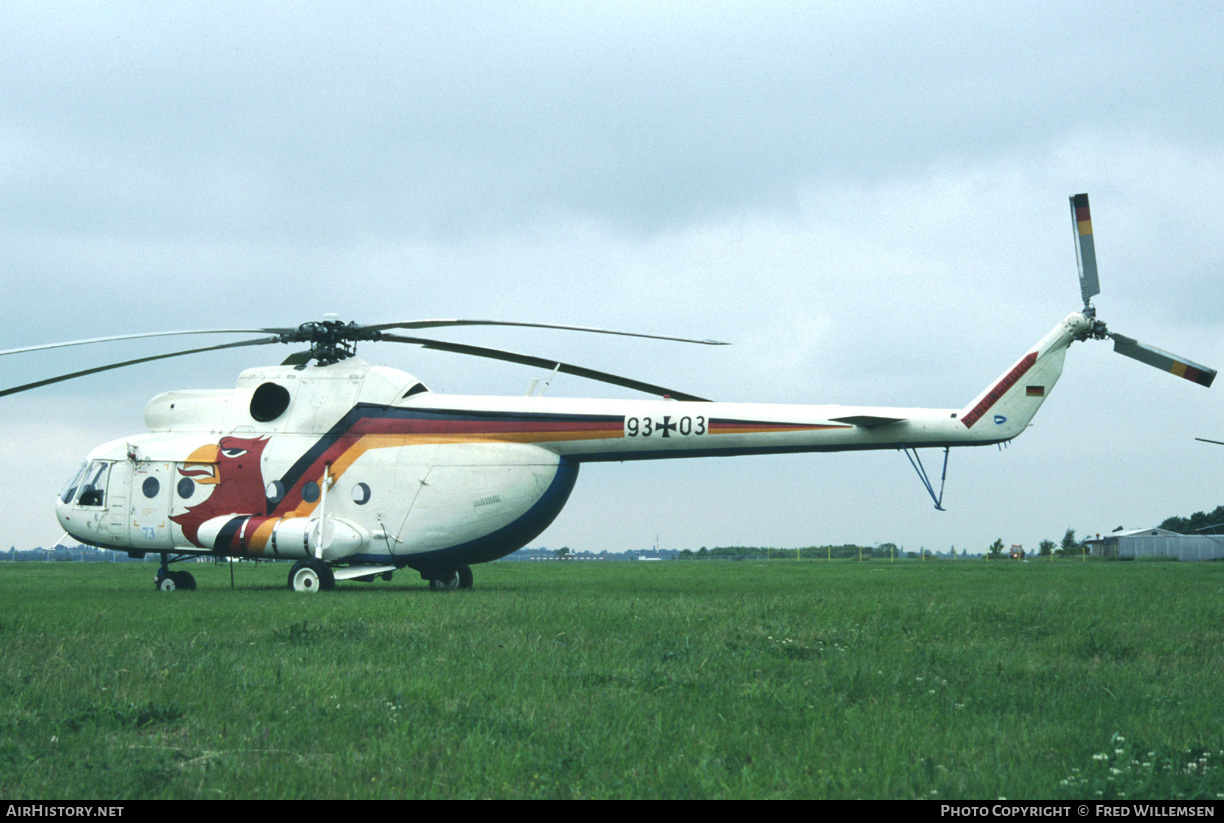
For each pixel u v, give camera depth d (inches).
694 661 373.7
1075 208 816.9
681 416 843.4
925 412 826.8
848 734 258.7
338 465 866.8
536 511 860.0
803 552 4795.8
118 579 1275.8
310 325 864.9
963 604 624.1
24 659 362.3
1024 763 233.3
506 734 257.6
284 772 224.5
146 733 262.8
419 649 399.2
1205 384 783.1
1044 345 820.0
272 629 467.2
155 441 910.4
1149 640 450.0
